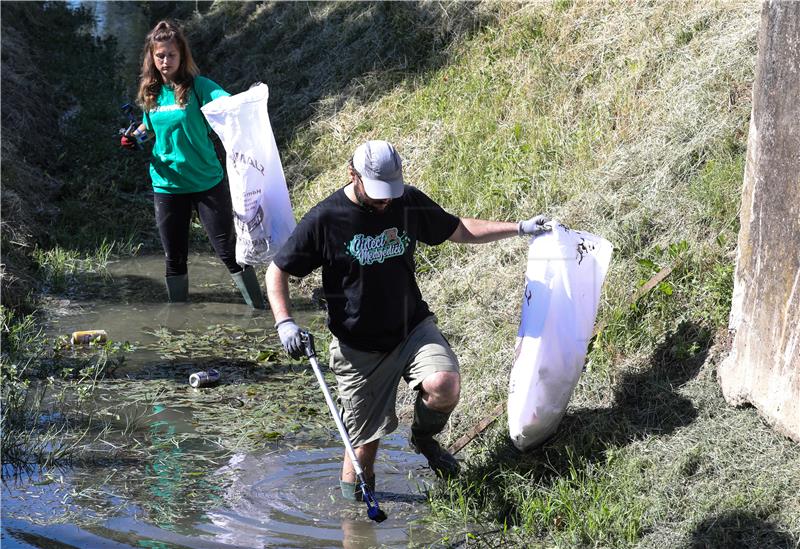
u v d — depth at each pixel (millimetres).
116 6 27609
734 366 6570
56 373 8766
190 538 6062
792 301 5949
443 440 7484
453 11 14117
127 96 18859
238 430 7785
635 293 7535
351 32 16016
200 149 9992
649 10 11234
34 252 11953
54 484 6770
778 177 6113
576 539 5824
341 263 5996
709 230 7891
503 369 7852
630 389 6973
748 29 9609
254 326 10234
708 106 9070
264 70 17578
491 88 12383
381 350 6234
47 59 20812
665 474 6141
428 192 11273
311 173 13664
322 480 6934
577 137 10438
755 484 5852
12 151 14742
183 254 10719
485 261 9602
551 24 12375
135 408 8156
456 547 5984
